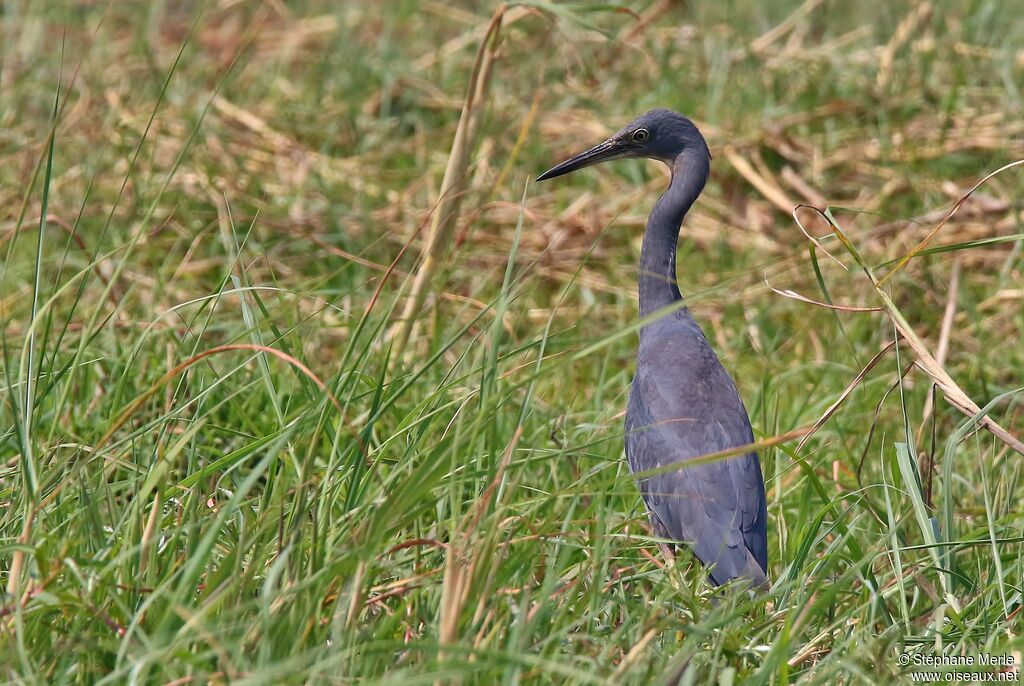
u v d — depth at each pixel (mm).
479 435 9523
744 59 20781
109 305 14031
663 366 11156
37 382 9141
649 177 18422
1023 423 13266
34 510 7934
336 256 16047
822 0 22906
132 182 16516
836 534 10656
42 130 18766
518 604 8305
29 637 7512
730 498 9961
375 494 8438
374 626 7785
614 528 9289
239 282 10094
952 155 18125
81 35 23344
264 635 6934
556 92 20234
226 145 18641
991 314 15516
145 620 7445
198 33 23906
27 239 15742
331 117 19781
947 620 8961
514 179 18203
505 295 8500
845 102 19234
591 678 6773
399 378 9555
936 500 11320
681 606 9062
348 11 24203
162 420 9008
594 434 11898
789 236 17125
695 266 16859
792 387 14148
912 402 13602
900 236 16359
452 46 21656
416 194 17844
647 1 23391
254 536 7840
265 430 11203
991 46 20719
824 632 8562
